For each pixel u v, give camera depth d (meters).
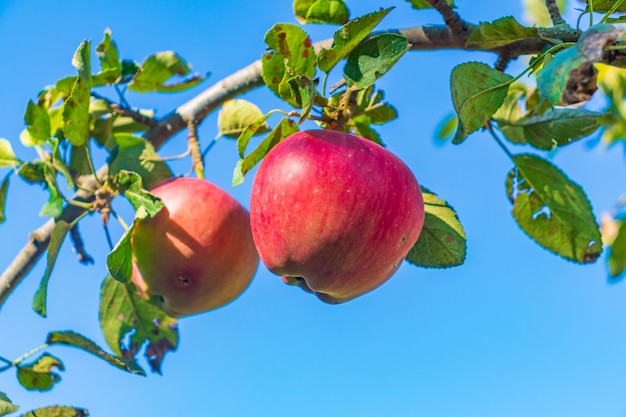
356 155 0.65
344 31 0.65
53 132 0.81
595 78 0.60
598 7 0.67
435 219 0.72
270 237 0.66
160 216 0.73
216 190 0.74
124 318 0.80
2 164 0.78
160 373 0.79
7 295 0.77
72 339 0.74
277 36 0.66
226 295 0.75
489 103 0.65
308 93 0.65
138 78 0.81
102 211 0.74
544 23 0.91
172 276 0.73
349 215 0.64
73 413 0.74
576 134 0.74
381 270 0.66
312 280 0.66
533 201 0.75
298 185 0.65
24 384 0.76
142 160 0.77
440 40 0.73
